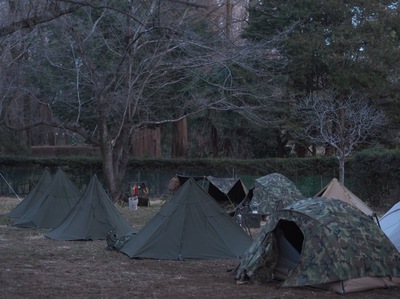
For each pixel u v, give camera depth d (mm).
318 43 33094
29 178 36312
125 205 28312
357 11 34625
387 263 10125
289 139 39281
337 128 32031
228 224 14164
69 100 28625
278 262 10734
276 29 31422
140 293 9719
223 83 29672
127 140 29266
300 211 10383
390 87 34188
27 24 11984
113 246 14594
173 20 23844
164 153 50531
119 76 26453
